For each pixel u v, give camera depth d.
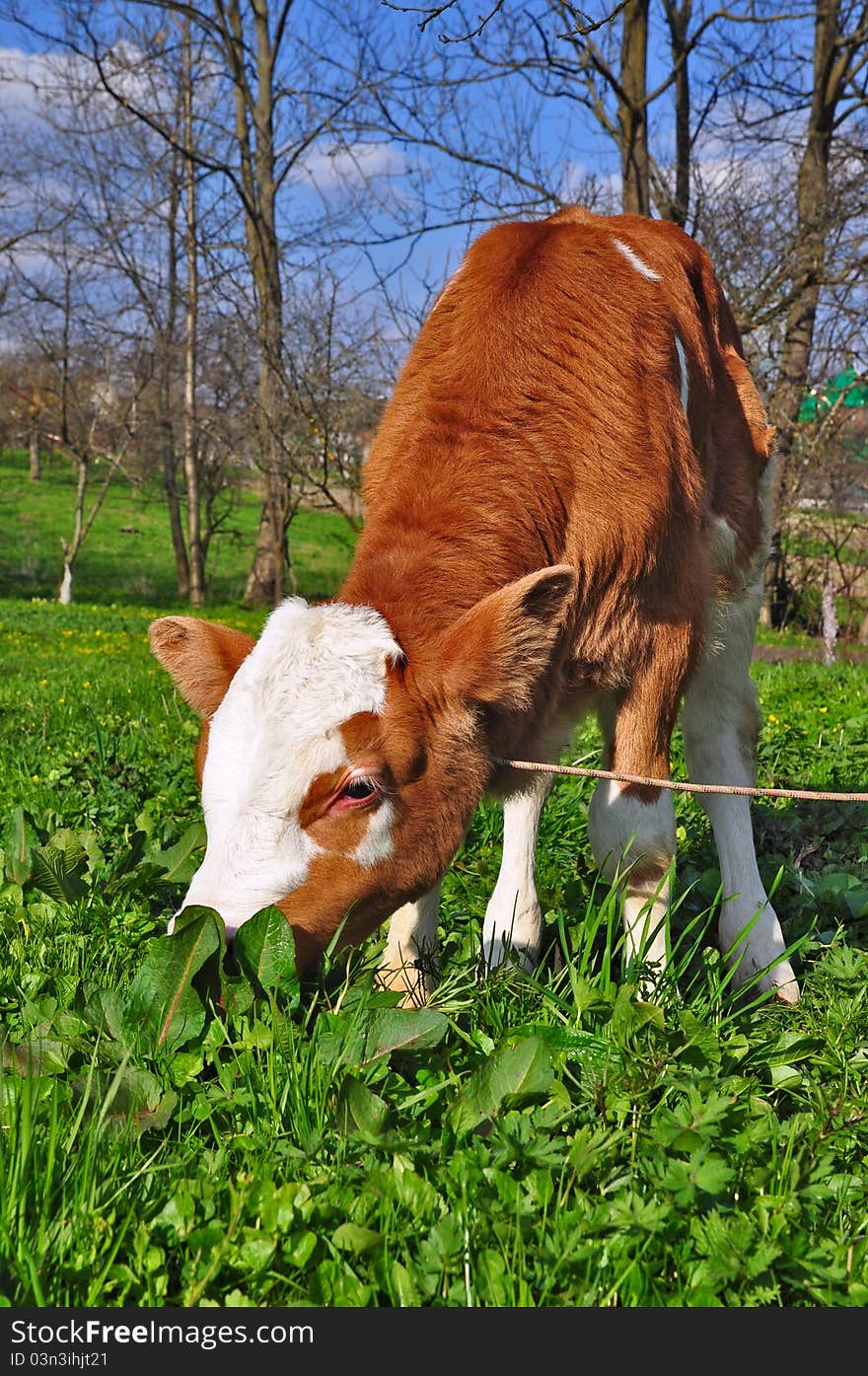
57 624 19.86
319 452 16.05
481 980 3.17
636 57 16.44
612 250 3.86
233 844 2.70
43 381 34.50
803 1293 2.11
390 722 2.80
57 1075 2.51
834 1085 2.82
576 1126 2.51
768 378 18.34
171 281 30.28
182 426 31.78
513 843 3.85
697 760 4.25
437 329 3.69
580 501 3.44
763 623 22.39
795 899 4.19
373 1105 2.37
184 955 2.61
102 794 5.15
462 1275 2.04
